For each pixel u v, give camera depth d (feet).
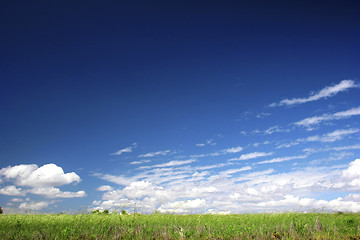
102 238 25.63
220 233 28.45
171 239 26.55
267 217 39.75
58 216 36.63
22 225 29.04
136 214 40.34
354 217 38.34
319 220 33.50
